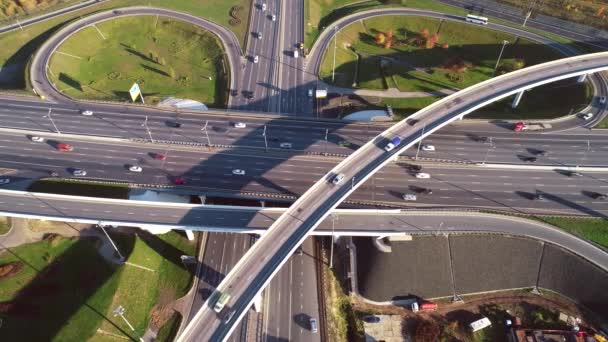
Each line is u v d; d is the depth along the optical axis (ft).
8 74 534.37
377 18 627.46
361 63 572.92
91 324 309.63
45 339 301.22
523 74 447.83
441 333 328.29
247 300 276.00
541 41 569.23
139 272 349.00
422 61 577.43
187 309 335.47
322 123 462.60
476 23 606.96
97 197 374.02
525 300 342.85
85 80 533.96
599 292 339.36
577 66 453.58
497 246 354.95
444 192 386.73
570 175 400.06
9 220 375.25
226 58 556.92
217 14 633.61
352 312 343.46
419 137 378.32
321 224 350.64
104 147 427.33
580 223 366.02
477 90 429.79
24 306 320.91
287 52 567.18
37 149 423.64
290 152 425.69
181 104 488.85
